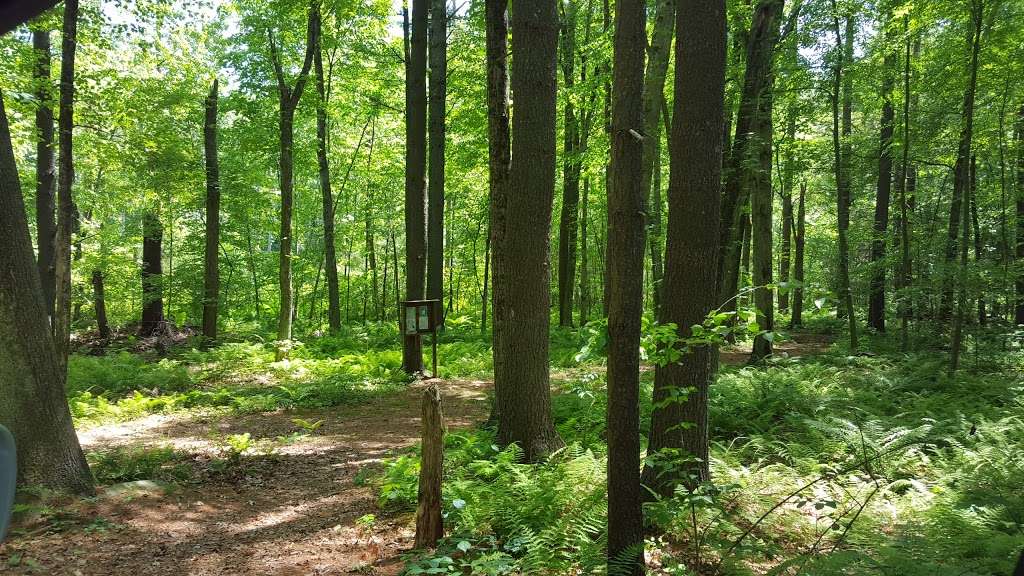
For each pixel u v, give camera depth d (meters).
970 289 11.31
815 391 9.81
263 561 5.00
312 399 11.83
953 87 12.77
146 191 18.97
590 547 4.48
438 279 16.61
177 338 22.19
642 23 3.73
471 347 17.52
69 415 6.21
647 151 8.50
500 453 6.58
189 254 24.86
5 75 9.88
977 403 8.91
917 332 15.18
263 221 26.95
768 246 13.85
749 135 10.31
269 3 15.45
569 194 21.39
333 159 26.44
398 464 6.27
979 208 16.33
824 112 16.12
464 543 4.42
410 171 13.94
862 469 6.19
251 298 30.39
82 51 12.37
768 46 11.77
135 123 13.88
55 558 4.96
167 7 12.15
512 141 7.11
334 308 23.00
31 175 15.68
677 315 5.23
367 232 31.27
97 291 21.91
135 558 5.07
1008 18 11.42
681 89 5.10
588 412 8.86
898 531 4.61
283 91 16.62
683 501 4.33
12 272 5.84
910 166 17.92
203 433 9.59
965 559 3.92
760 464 6.51
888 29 13.04
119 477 6.96
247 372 15.41
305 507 6.30
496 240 7.93
